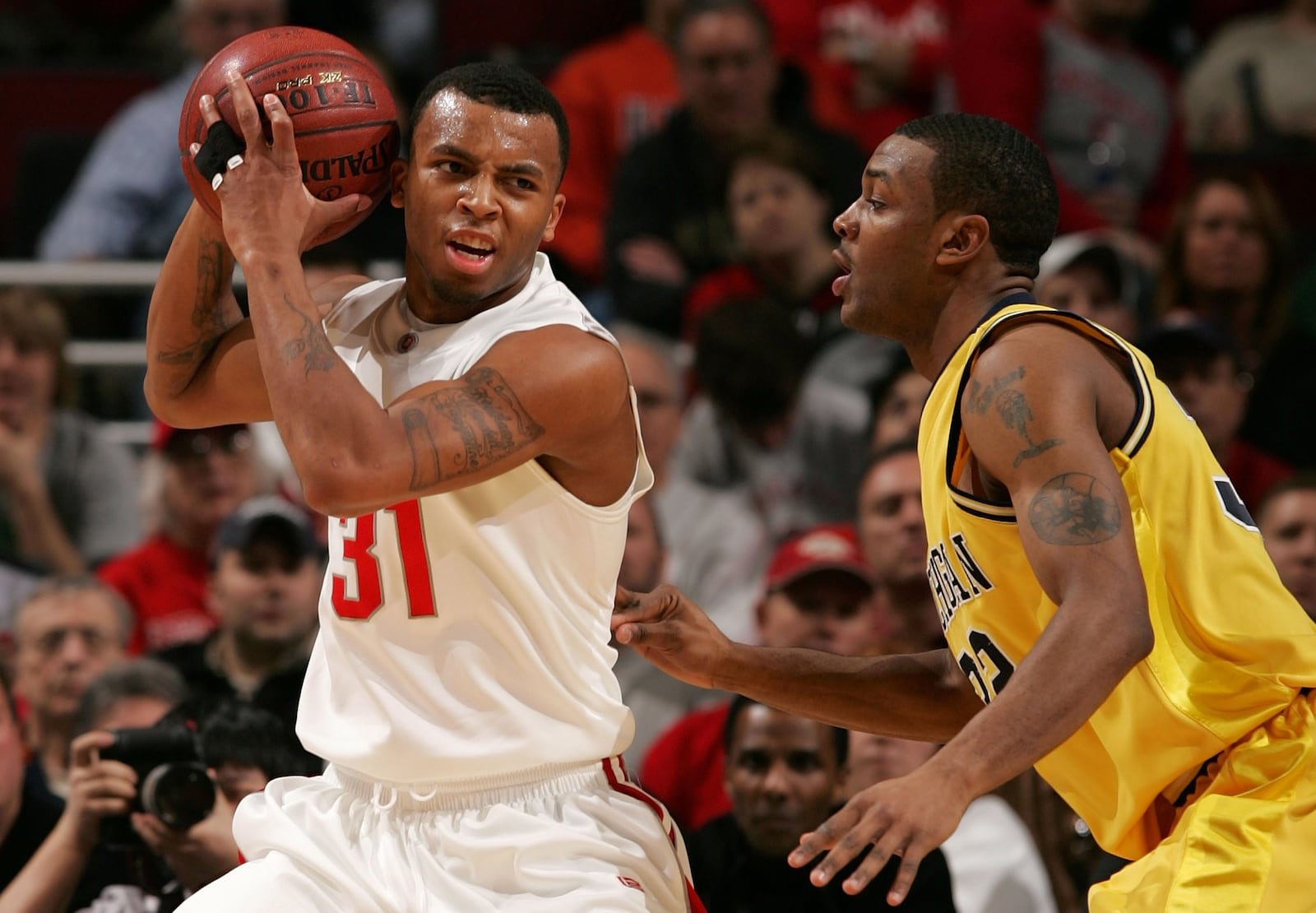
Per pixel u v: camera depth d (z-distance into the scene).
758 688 11.56
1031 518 9.07
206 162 9.53
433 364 9.84
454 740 9.80
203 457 20.84
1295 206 27.36
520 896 9.74
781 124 24.86
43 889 13.05
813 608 17.12
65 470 22.72
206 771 13.20
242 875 10.12
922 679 11.56
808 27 27.95
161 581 20.91
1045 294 21.81
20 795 14.45
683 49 24.47
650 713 18.55
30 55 30.52
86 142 27.55
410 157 9.71
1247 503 21.75
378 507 9.07
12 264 24.02
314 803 10.25
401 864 9.86
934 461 10.08
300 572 18.42
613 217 24.69
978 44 26.89
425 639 9.88
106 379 25.16
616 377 9.66
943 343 10.30
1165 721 9.70
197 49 26.50
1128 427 9.70
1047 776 10.46
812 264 23.53
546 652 9.96
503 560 9.75
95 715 15.27
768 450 21.89
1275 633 9.82
